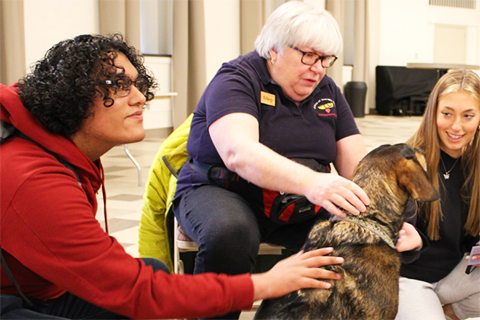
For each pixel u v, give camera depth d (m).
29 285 1.43
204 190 2.08
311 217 2.14
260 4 10.12
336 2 12.34
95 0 7.59
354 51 13.38
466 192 2.09
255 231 1.93
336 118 2.29
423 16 15.23
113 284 1.28
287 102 2.16
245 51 10.20
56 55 1.41
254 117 2.00
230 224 1.85
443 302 2.16
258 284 1.37
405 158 1.65
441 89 2.01
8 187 1.26
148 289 1.29
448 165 2.10
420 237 1.94
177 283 1.32
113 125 1.43
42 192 1.26
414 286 2.06
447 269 2.15
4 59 5.82
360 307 1.51
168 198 2.37
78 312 1.59
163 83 8.99
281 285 1.40
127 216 4.04
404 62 15.16
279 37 2.05
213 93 2.06
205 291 1.32
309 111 2.20
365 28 13.55
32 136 1.35
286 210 2.03
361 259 1.56
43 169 1.29
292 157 2.12
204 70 9.09
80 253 1.26
